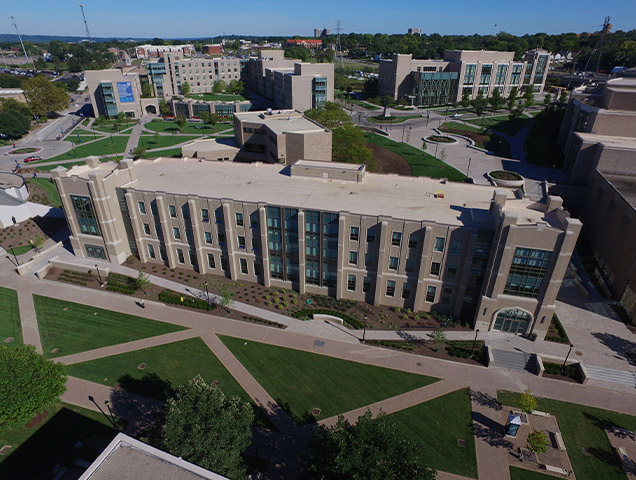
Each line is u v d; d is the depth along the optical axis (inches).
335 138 4239.7
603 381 2041.1
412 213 2412.6
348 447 1309.1
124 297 2689.5
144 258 3024.1
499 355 2185.0
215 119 7381.9
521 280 2165.4
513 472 1642.5
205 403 1449.3
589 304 2556.6
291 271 2687.0
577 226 1952.5
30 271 2977.4
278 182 2908.5
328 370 2122.3
